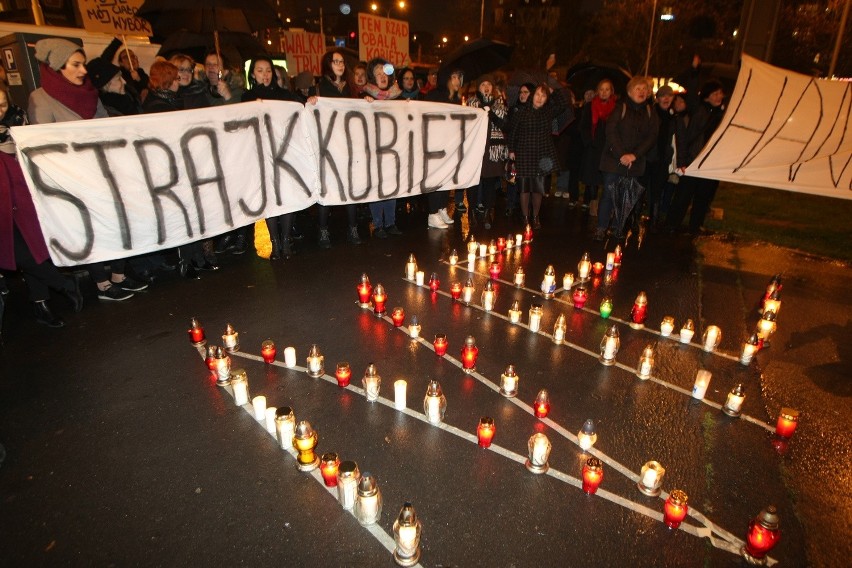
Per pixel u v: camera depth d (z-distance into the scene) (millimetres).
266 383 3998
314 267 6590
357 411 3666
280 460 3186
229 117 5691
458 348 4582
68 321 5023
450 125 7590
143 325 4945
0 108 4277
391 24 11844
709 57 20422
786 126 6754
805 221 9102
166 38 8664
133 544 2584
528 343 4703
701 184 8109
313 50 13586
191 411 3652
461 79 7750
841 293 5961
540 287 6070
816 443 3406
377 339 4730
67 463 3135
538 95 7531
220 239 7156
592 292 5914
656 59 20406
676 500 2650
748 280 6336
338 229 8461
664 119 8062
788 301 5730
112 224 5090
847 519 2807
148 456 3199
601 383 4062
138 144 5098
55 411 3631
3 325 4926
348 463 2742
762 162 6938
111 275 5574
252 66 6328
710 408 3768
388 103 6938
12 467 3094
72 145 4707
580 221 9148
